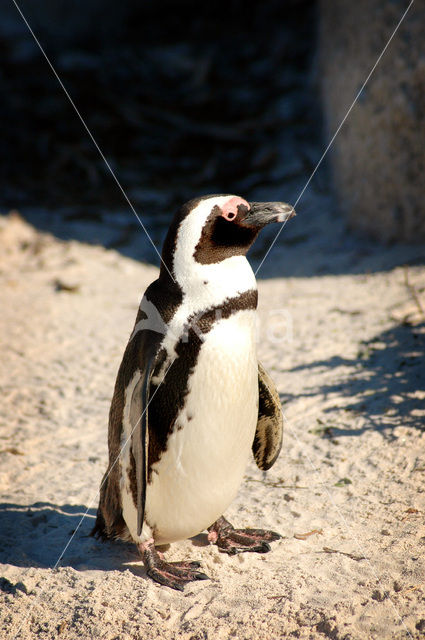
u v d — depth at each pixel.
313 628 7.21
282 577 8.24
